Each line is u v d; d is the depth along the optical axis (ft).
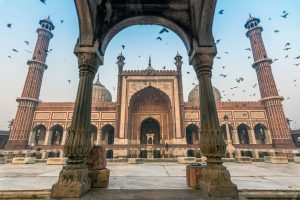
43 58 90.48
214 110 10.78
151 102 89.81
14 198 10.07
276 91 83.51
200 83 11.67
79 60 11.62
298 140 101.96
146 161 33.99
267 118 83.15
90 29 11.96
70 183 8.79
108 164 28.60
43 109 84.07
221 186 8.75
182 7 13.71
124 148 66.59
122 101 81.20
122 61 87.56
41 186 11.43
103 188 10.33
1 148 95.20
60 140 87.61
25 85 83.97
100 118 83.66
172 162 33.04
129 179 13.73
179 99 81.25
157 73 84.79
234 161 33.32
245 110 84.79
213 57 11.96
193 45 12.17
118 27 13.50
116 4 13.61
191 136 90.58
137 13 13.47
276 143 77.41
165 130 85.30
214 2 11.57
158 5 13.67
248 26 98.94
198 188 10.18
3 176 16.05
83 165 9.80
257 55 91.76
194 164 11.60
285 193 10.19
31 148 72.02
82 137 9.88
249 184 12.03
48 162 28.89
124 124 77.82
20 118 79.00
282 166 25.07
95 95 97.81
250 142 80.79
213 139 10.02
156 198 8.27
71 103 85.20
